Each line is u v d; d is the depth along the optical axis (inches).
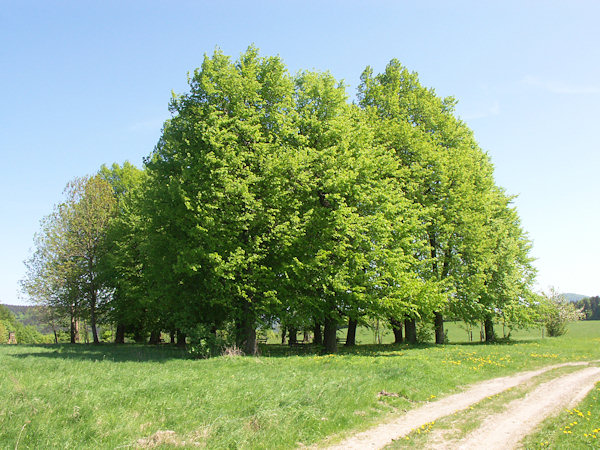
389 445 324.8
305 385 480.4
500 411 431.8
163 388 448.8
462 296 1243.8
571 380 620.4
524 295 1423.5
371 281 932.0
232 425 339.0
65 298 1454.2
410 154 1202.6
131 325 1679.4
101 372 559.5
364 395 450.9
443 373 625.3
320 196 958.4
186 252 814.5
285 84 934.4
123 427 323.0
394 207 1001.5
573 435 347.6
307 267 852.0
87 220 1498.5
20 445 277.7
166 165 952.9
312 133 964.6
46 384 443.5
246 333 891.4
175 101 959.6
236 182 789.9
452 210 1186.6
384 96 1290.6
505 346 1182.9
